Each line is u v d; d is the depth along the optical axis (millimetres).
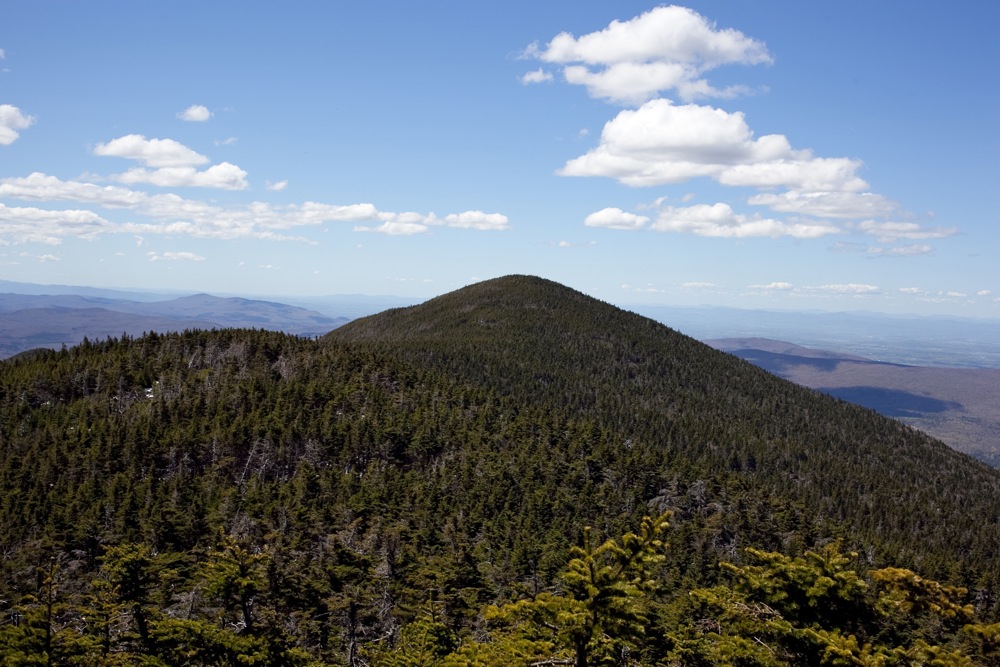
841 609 20875
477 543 75688
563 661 21516
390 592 52219
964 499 177125
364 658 46281
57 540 66500
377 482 90750
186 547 67125
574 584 20875
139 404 109750
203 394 110312
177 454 93625
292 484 87188
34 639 31219
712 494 102188
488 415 121250
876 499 149625
